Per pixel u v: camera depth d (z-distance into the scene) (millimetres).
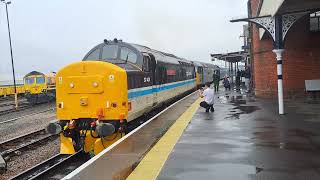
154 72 16984
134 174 7406
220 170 7465
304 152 8805
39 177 10133
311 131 11539
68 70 12461
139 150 9570
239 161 8133
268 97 23891
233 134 11508
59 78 12523
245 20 16047
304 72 21984
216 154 8875
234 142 10242
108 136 12062
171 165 7977
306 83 21562
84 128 12273
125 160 8531
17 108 34844
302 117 14680
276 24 15680
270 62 23641
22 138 17188
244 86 41219
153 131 12469
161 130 12648
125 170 7707
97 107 12203
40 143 16031
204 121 14703
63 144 12430
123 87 12188
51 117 25828
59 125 12156
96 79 12180
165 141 10688
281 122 13617
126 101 12297
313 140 10164
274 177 6887
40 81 42062
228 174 7168
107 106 12133
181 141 10633
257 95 25594
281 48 15680
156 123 14344
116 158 8766
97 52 14906
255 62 26344
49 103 41594
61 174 10695
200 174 7234
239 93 30656
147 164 8148
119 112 12117
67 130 12227
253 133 11555
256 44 25703
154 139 11047
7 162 12781
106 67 12180
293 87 22219
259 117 15266
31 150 14719
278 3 14125
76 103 12359
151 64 16484
